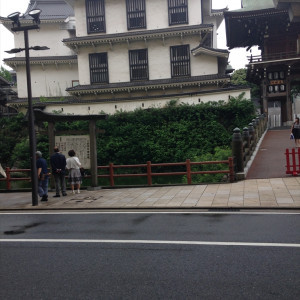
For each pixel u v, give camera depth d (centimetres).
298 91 4512
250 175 1336
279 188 1068
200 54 2928
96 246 608
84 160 1352
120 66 3084
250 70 3047
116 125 2616
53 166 1202
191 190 1160
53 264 524
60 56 3419
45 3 3750
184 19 3016
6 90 3706
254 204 893
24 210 1016
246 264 489
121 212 912
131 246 598
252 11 2705
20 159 2695
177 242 609
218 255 531
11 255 575
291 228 670
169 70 3011
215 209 886
